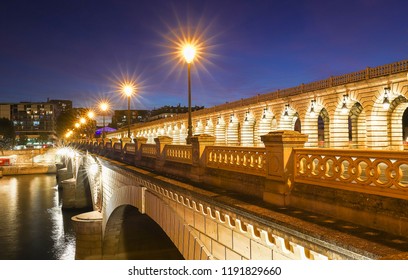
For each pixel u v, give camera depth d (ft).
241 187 32.35
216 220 30.19
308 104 117.70
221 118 175.83
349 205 21.48
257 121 147.74
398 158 18.74
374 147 94.22
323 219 22.09
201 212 32.99
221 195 31.09
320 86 113.60
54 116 583.17
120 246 80.12
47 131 550.77
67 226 133.28
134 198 56.03
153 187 46.21
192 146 42.09
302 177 25.34
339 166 22.36
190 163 42.96
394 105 96.63
